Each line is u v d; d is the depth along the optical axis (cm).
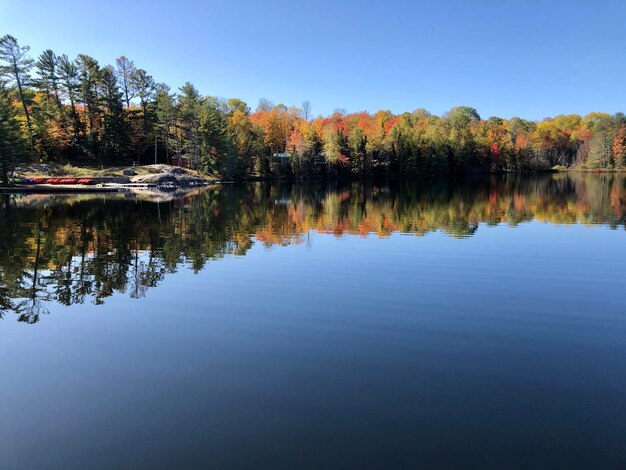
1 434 541
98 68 7056
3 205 3556
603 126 10969
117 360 754
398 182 8019
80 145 7050
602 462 484
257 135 9081
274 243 1908
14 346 816
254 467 475
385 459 488
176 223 2562
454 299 1100
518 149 11119
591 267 1430
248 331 886
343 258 1586
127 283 1256
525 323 930
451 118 11756
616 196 4316
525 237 2014
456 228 2314
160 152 8269
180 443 520
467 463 482
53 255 1648
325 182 8150
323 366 723
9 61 6259
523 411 586
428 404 603
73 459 494
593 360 747
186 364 735
